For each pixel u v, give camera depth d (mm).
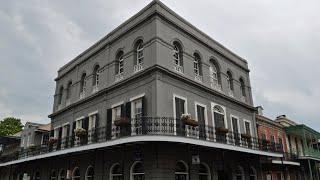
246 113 21547
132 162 14117
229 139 18266
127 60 16766
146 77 14945
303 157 25047
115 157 15055
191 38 17859
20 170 24750
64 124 21359
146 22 16078
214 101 18156
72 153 16984
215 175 16031
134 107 15328
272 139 25469
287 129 27906
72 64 22469
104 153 15797
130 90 15773
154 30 15320
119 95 16469
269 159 20719
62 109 21703
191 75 16906
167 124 13430
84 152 16562
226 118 18828
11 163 22719
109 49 18469
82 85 20891
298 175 26219
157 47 14945
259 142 19812
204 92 17469
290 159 24062
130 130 14141
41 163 21844
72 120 20422
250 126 21547
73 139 18641
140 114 14812
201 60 18172
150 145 13336
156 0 15781
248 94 22531
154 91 14203
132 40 16766
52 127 23266
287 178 25156
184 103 15680
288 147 27797
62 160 19531
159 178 12664
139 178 13836
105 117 16984
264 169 21297
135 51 16531
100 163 15789
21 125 45094
